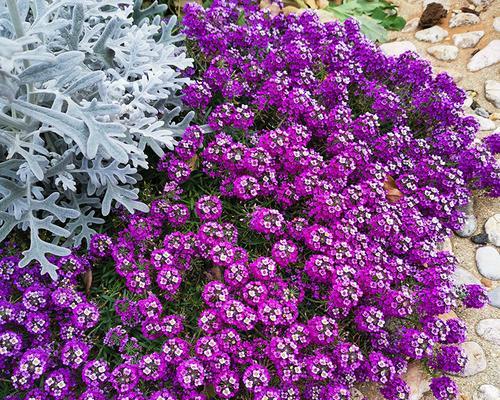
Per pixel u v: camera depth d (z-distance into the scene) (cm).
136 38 60
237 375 51
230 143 61
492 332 60
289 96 64
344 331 57
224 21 71
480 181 68
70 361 50
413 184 64
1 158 58
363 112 71
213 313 52
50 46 58
